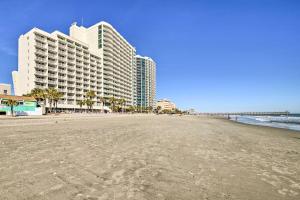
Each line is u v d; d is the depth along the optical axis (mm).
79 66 106438
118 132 15547
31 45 84375
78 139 11117
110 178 4820
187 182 4734
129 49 163000
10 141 9930
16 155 6891
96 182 4520
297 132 21969
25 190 3959
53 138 11281
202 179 4988
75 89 102750
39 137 11570
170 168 5867
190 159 7094
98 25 127188
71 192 3920
